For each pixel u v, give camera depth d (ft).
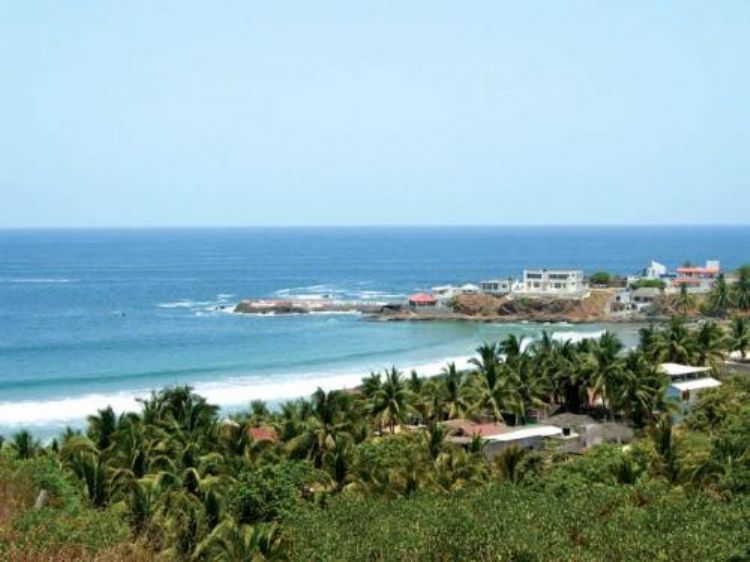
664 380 310.24
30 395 387.14
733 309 638.94
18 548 104.12
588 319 638.53
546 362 336.29
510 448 200.34
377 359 491.31
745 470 172.45
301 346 536.83
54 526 111.14
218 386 409.90
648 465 185.57
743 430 201.87
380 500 162.71
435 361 485.56
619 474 179.52
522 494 153.99
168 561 118.42
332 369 458.09
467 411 300.20
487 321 644.69
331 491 187.32
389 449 208.95
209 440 217.97
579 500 147.74
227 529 154.92
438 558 124.77
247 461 201.26
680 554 124.06
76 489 157.79
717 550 125.08
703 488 171.63
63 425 334.03
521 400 306.76
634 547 125.59
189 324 638.12
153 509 155.94
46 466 148.25
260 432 250.57
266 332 598.34
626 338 562.66
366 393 297.74
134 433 206.59
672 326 398.21
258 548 150.30
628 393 305.12
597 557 122.93
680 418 315.17
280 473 184.03
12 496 128.98
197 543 151.74
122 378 427.74
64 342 551.18
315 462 212.43
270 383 417.69
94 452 199.52
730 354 420.36
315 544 137.39
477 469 193.16
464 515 134.00
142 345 538.88
